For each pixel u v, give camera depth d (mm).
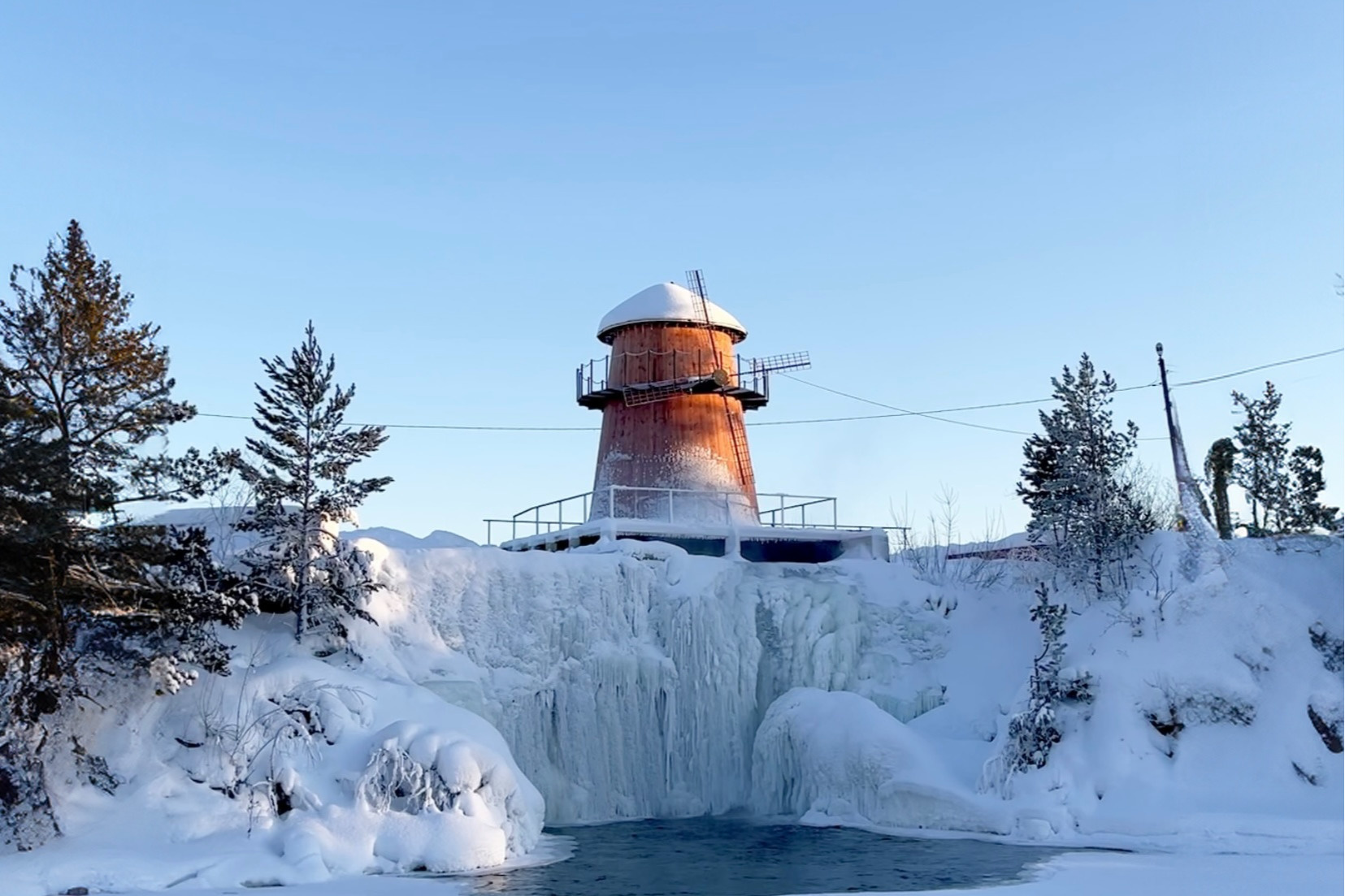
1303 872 22094
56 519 24125
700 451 44188
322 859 23000
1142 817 26672
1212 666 30250
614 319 45938
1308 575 33531
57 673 24531
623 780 33625
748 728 35031
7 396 24859
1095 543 35594
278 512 29219
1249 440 40656
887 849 26453
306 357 29859
